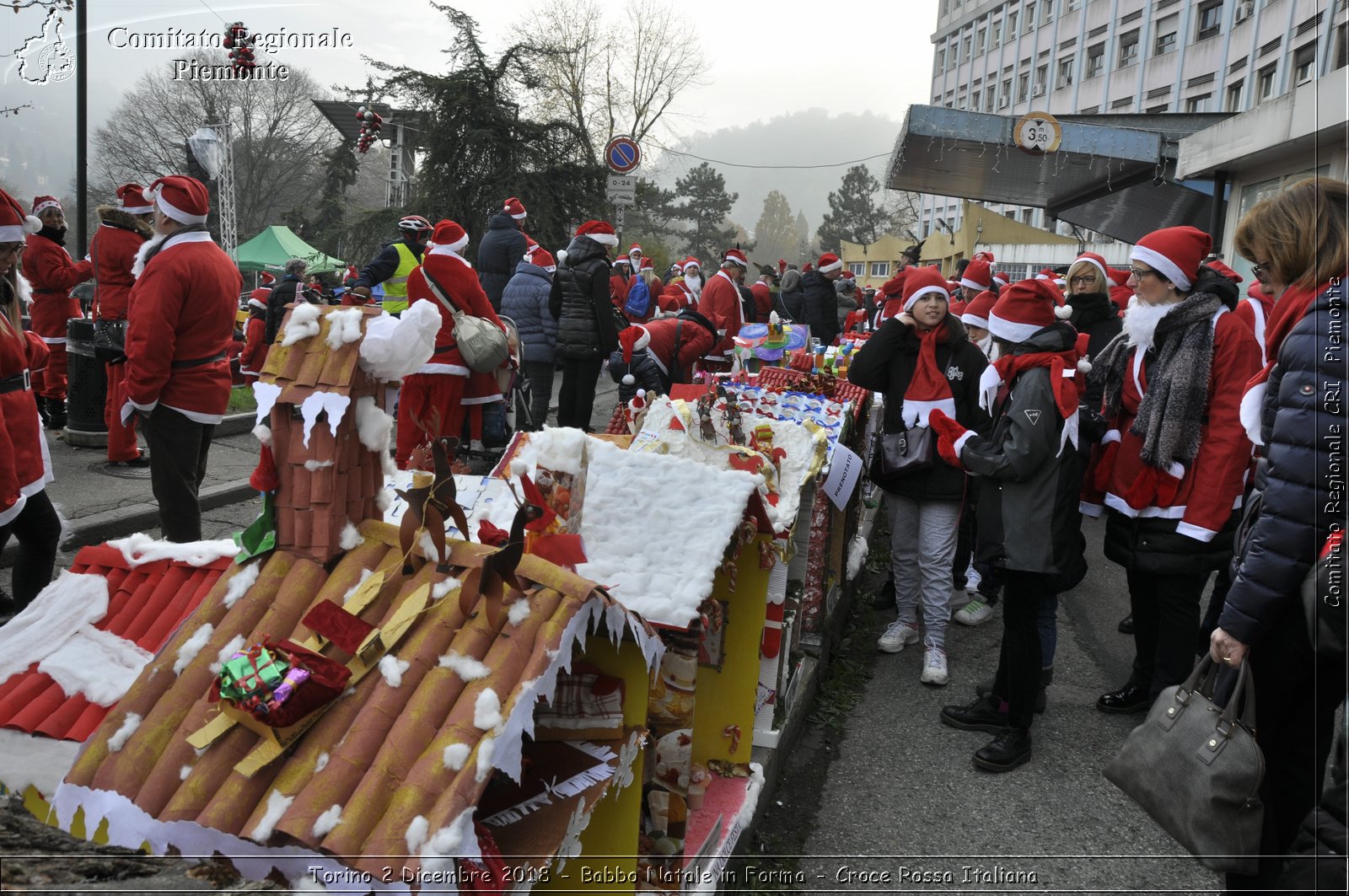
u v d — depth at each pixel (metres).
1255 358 3.72
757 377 5.68
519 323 8.53
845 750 3.98
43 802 2.05
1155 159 14.54
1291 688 2.47
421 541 1.96
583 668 2.23
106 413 6.76
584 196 18.12
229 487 6.55
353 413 2.07
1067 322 3.78
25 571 3.95
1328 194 2.54
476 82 17.31
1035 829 3.40
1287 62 24.41
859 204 87.19
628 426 4.29
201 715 1.83
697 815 2.82
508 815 1.97
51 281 7.75
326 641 1.86
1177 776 2.38
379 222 18.41
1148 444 3.85
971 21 58.53
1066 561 3.66
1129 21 40.62
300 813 1.64
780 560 3.17
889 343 4.60
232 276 4.49
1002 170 17.53
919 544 4.87
